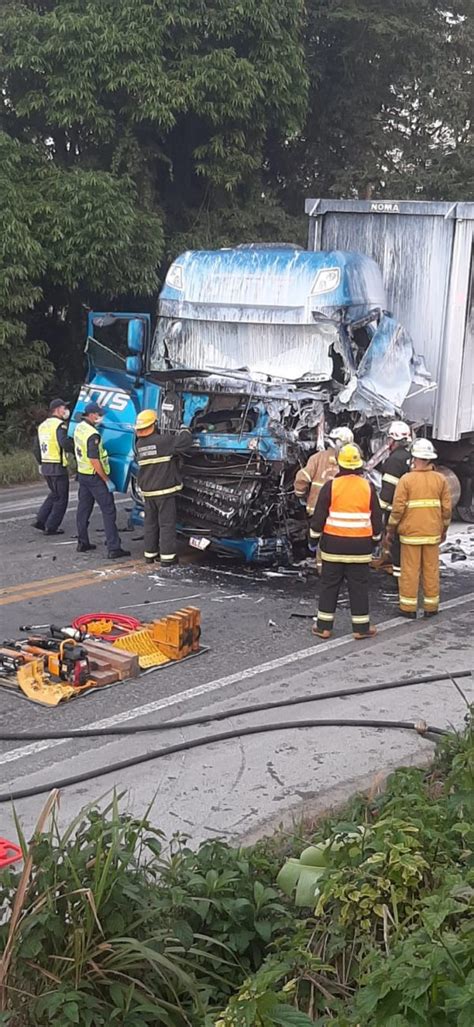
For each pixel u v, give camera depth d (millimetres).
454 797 4477
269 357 10648
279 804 5375
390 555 10359
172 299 11328
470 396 11883
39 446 11992
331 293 10242
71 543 11680
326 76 21703
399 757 5984
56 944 3400
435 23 21625
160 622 7859
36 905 3379
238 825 5137
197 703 6918
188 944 3605
